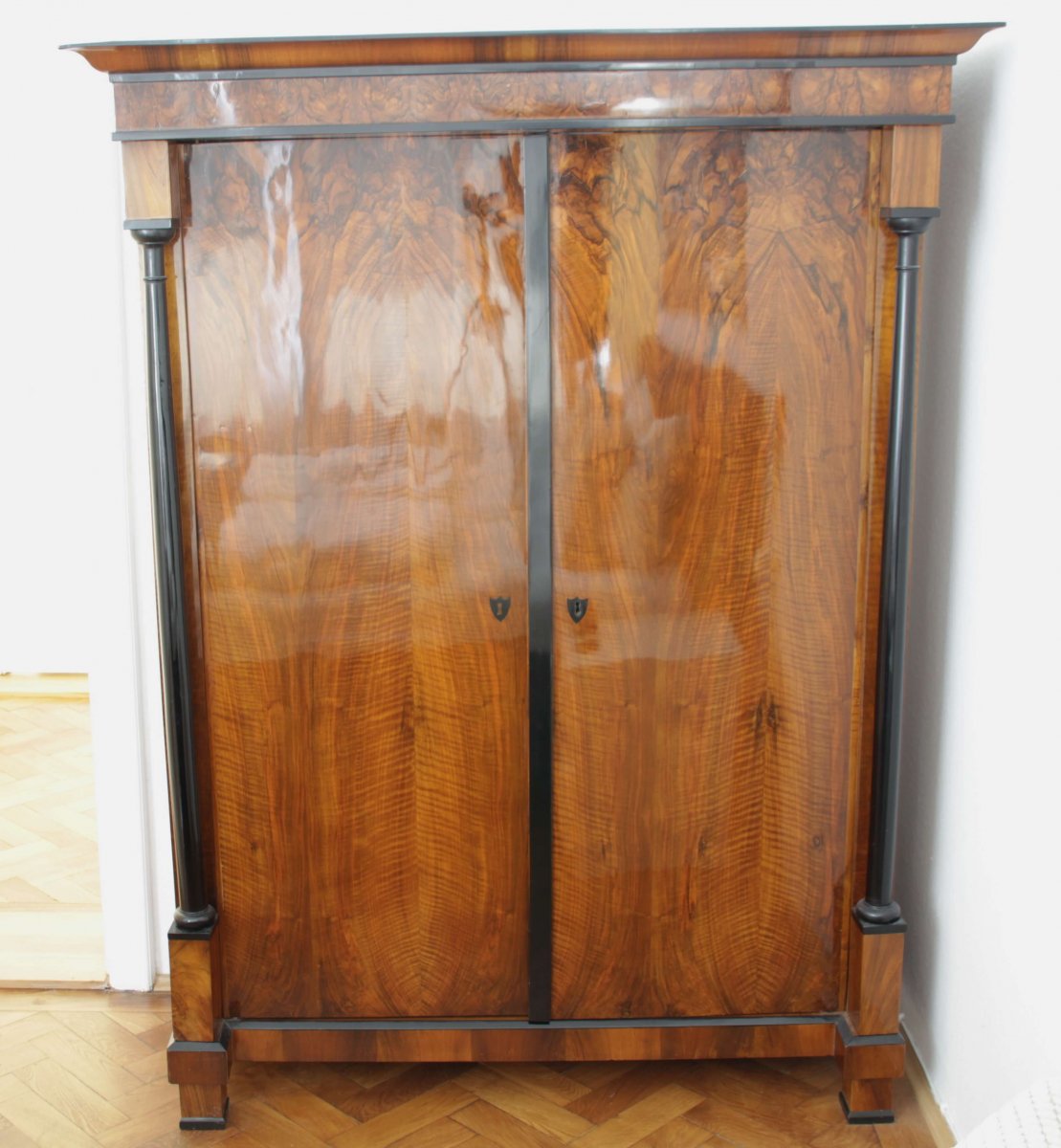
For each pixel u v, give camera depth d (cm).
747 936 213
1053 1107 119
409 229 192
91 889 301
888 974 207
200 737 206
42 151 422
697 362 195
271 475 199
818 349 196
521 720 205
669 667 203
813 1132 211
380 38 181
